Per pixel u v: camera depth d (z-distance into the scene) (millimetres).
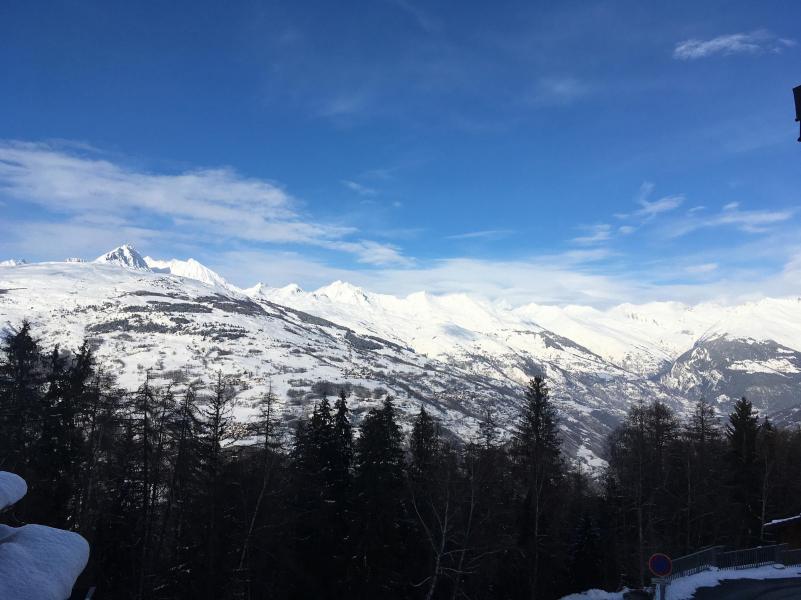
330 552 33375
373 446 33281
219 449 30812
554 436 39812
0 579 3471
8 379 32812
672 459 45625
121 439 34000
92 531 34031
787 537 34625
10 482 4281
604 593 28750
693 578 27906
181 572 29578
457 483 32375
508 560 37094
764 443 50375
